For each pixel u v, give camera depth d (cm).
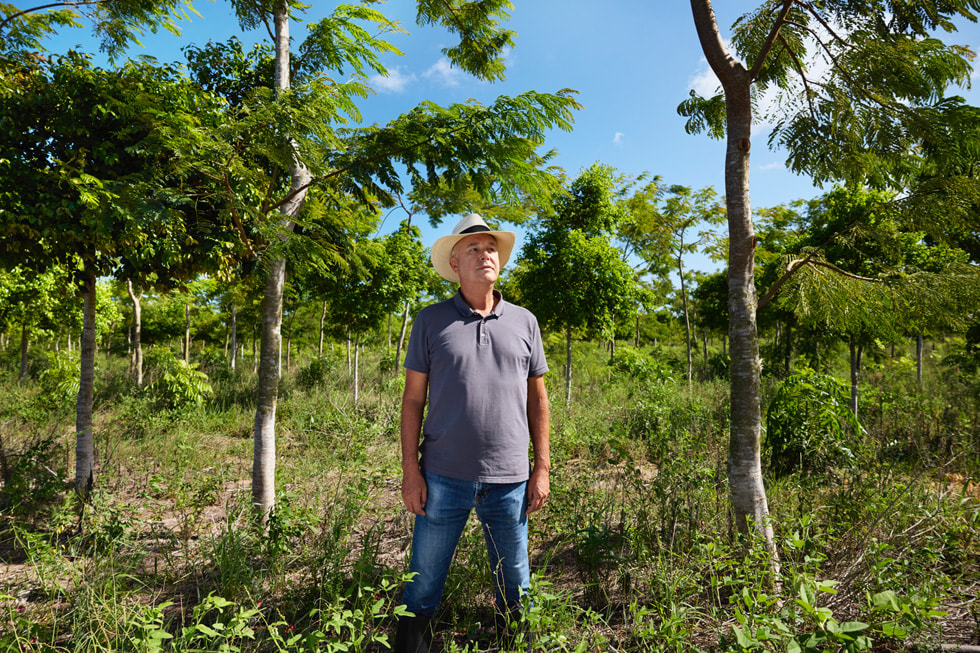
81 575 279
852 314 310
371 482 493
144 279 455
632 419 723
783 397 521
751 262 281
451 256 239
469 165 356
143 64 398
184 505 466
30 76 388
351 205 484
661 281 1739
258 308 1591
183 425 837
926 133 287
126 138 368
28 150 368
